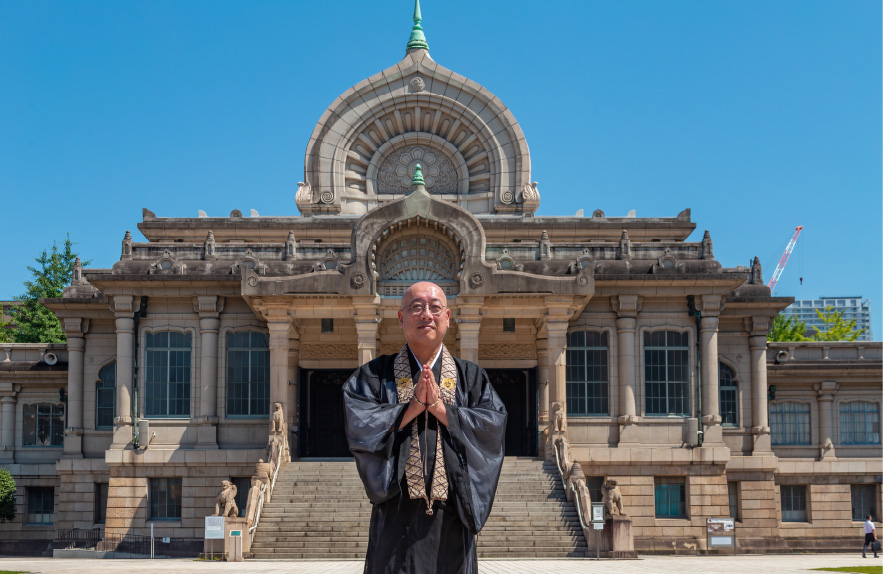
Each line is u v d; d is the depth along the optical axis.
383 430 8.19
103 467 49.56
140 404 48.16
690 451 47.56
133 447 47.50
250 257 48.81
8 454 55.16
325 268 47.66
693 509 47.53
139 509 47.12
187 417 48.19
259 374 48.78
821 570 34.38
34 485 54.41
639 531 47.25
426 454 8.31
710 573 31.12
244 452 47.12
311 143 55.88
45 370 55.03
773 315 51.69
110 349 51.47
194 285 48.41
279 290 45.34
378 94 55.91
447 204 45.59
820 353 55.72
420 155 56.31
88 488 49.72
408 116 56.12
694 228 55.72
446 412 8.25
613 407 48.53
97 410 51.12
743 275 48.28
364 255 45.72
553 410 44.78
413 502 8.30
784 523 53.03
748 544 49.34
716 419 48.12
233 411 48.59
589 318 49.12
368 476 8.15
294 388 48.84
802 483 53.59
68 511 49.59
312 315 46.09
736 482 50.38
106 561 41.53
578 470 41.56
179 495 47.78
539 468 43.16
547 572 30.41
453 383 8.76
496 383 51.09
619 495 38.69
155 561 40.72
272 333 45.78
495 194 55.59
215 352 48.47
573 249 50.19
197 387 48.28
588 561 36.53
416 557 8.21
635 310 48.75
